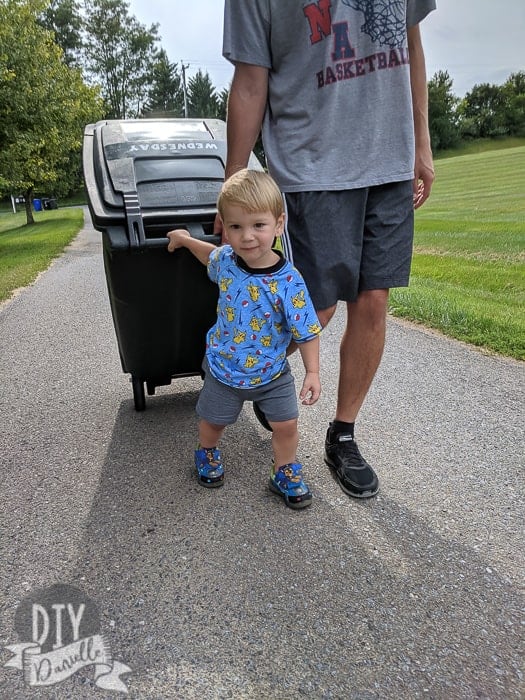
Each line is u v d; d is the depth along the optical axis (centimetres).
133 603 177
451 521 215
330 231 213
